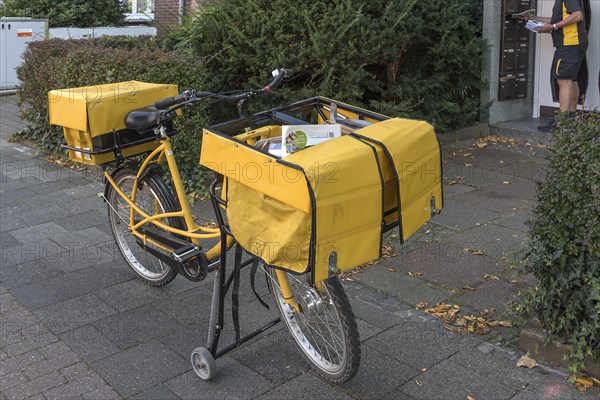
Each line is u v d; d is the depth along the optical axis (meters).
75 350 3.74
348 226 2.63
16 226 5.73
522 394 3.20
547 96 8.48
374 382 3.34
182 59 6.50
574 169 3.17
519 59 8.37
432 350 3.60
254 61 6.95
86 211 6.06
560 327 3.35
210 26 7.22
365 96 7.79
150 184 4.06
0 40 12.24
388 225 2.92
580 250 3.22
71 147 4.16
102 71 6.46
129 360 3.62
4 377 3.50
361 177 2.64
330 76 6.83
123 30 13.27
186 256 3.70
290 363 3.53
